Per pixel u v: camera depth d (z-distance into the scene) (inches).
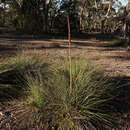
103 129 94.5
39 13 991.6
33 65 187.8
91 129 92.2
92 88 116.0
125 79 183.6
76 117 96.0
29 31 909.8
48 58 277.4
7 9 1146.0
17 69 167.3
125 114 108.8
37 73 160.2
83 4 1306.6
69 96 105.4
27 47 414.9
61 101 105.8
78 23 1210.6
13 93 130.0
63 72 139.8
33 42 533.3
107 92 129.6
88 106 100.7
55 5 1091.3
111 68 237.6
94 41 745.6
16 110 109.0
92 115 102.0
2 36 677.3
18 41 536.7
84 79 126.2
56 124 94.7
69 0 1090.7
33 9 977.5
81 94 109.7
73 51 395.2
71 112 100.0
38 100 106.0
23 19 957.2
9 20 1143.6
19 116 102.3
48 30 1048.2
